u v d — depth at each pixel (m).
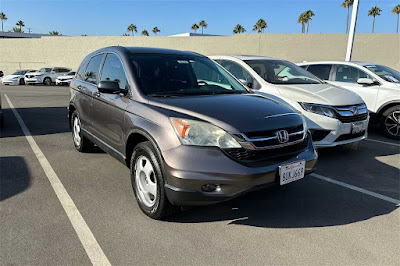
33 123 7.95
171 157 2.65
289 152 2.91
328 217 3.14
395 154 5.43
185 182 2.58
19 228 2.83
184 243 2.64
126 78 3.52
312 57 25.94
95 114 4.11
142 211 3.15
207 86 3.74
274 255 2.50
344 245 2.65
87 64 4.78
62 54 31.56
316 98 4.80
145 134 2.94
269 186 2.75
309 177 4.27
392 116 6.50
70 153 5.16
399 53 24.25
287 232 2.85
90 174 4.21
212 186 2.64
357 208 3.35
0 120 7.07
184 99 3.15
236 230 2.87
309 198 3.59
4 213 3.10
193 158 2.61
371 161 5.01
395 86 6.51
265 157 2.74
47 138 6.25
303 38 25.84
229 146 2.64
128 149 3.38
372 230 2.90
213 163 2.59
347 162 4.95
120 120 3.41
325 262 2.42
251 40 26.78
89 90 4.31
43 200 3.41
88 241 2.64
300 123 3.08
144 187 3.13
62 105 11.69
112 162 4.71
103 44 30.41
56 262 2.36
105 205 3.31
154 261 2.40
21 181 3.94
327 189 3.85
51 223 2.92
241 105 3.08
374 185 4.00
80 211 3.17
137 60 3.68
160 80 3.51
